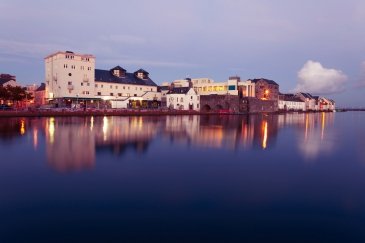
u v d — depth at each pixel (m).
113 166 14.36
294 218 8.24
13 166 14.05
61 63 79.06
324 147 23.11
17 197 9.64
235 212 8.64
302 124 55.88
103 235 7.11
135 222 7.86
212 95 104.19
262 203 9.42
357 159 17.56
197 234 7.20
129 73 102.38
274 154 19.05
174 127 39.25
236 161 16.34
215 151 19.81
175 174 13.02
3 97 71.12
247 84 109.38
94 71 86.19
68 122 44.25
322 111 184.88
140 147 20.73
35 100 98.00
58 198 9.59
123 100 91.50
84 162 15.21
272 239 6.99
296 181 12.13
